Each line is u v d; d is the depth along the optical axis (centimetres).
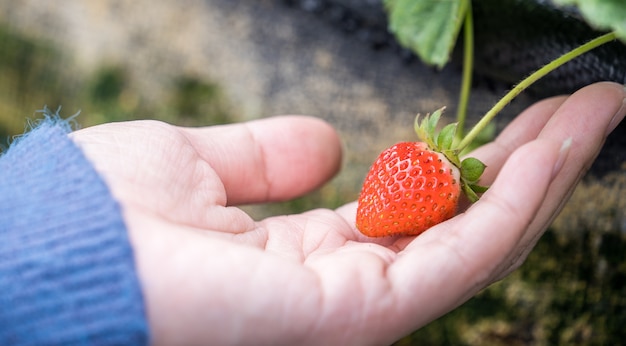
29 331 19
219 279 19
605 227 28
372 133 32
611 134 26
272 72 34
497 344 30
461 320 30
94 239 19
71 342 19
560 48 26
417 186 23
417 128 24
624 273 28
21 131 38
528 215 20
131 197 21
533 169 20
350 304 20
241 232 24
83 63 37
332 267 20
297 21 33
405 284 20
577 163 22
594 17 20
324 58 33
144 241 20
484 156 25
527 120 25
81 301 19
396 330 21
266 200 28
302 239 24
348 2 32
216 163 25
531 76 23
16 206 20
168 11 36
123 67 36
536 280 29
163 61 36
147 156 22
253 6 34
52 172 21
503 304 30
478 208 21
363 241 25
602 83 22
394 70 32
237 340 20
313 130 27
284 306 20
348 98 33
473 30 28
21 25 38
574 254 28
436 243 21
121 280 19
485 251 20
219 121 35
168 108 35
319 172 28
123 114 36
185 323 19
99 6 37
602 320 28
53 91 38
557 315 29
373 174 24
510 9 26
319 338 20
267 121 27
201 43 35
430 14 26
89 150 22
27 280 19
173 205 22
